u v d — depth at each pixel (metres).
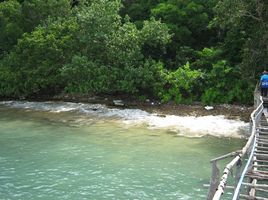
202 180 16.53
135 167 18.09
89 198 14.88
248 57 27.17
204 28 36.50
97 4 33.41
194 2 37.16
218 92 30.33
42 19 37.41
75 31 33.81
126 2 40.97
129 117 27.36
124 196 15.06
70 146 21.11
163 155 19.67
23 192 15.36
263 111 21.34
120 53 32.19
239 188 9.23
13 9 37.00
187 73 30.98
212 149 20.56
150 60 32.53
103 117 27.48
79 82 32.91
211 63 33.12
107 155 19.70
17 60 34.41
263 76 23.62
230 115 27.22
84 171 17.61
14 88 34.56
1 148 20.73
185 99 30.81
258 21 27.30
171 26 35.56
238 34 32.12
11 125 25.45
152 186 15.99
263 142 15.77
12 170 17.66
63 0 37.25
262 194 14.69
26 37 34.44
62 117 27.61
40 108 30.55
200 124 25.22
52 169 17.81
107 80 31.89
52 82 34.00
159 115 27.70
